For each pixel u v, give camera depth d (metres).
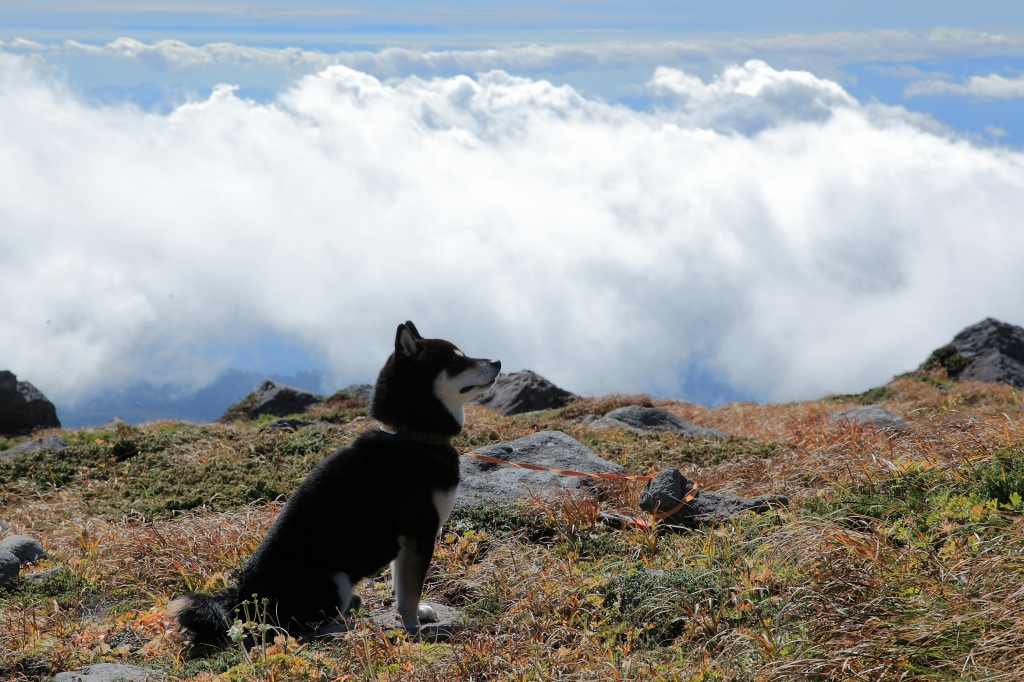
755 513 4.21
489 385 3.94
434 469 3.86
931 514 3.91
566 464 4.73
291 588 3.77
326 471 3.83
